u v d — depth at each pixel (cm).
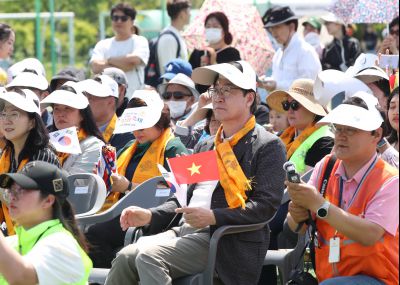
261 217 876
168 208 934
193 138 1218
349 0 1479
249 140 898
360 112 781
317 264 816
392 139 933
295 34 1523
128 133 1177
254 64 1722
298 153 1056
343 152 784
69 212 705
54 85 1401
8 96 975
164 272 862
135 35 1673
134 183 1041
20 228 697
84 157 1075
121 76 1309
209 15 1556
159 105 1062
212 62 1532
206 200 902
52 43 2530
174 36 1711
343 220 761
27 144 988
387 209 768
